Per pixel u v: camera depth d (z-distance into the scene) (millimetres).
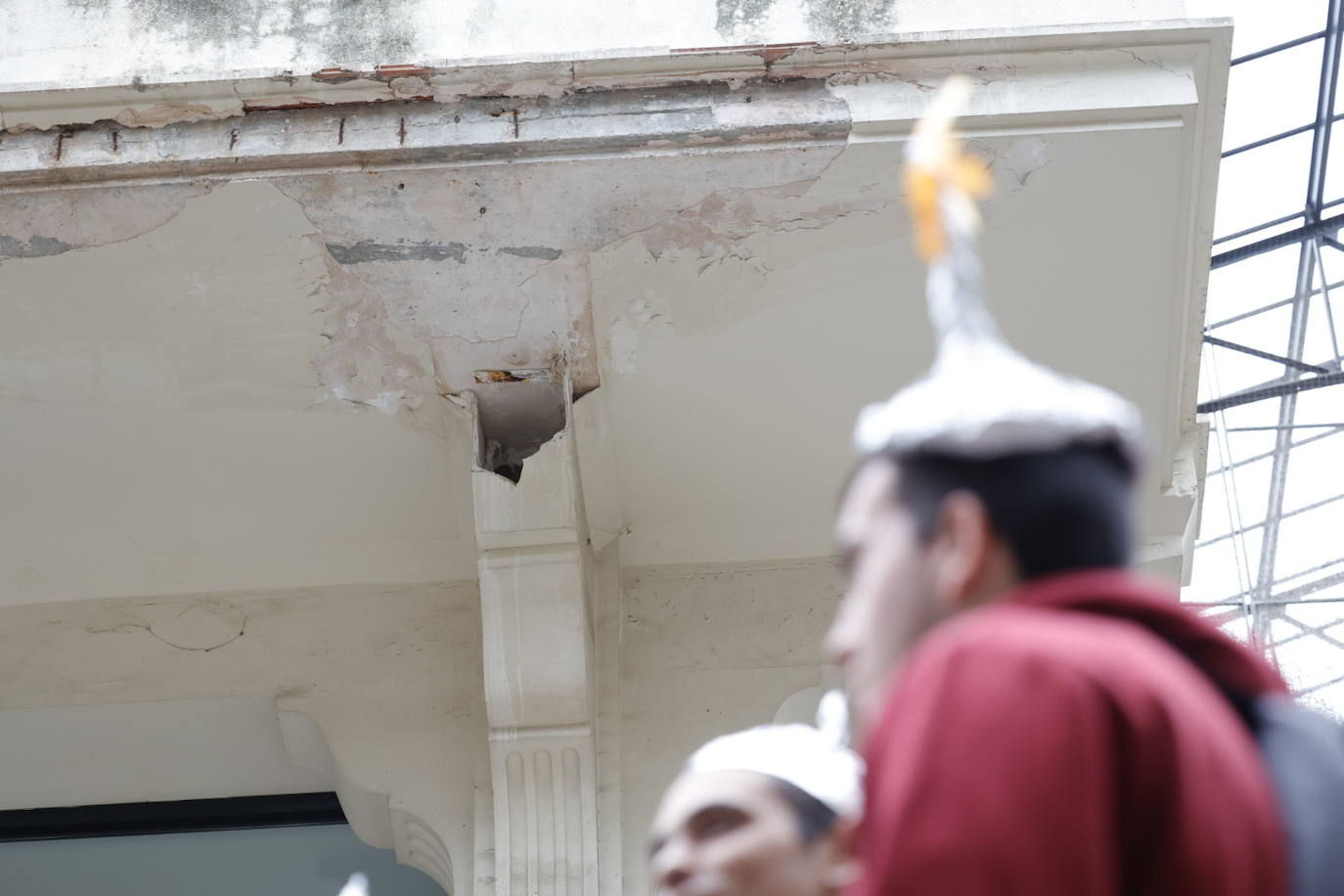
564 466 6242
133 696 6945
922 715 1206
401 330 6219
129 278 5988
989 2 5688
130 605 7102
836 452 6660
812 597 6914
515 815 6250
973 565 1385
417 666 6945
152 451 6668
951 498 1404
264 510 6930
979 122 5566
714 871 1743
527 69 5633
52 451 6648
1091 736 1170
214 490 6848
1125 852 1200
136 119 5719
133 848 7422
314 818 7383
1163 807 1199
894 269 6012
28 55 5859
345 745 6758
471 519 6906
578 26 5789
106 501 6867
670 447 6664
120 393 6410
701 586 6969
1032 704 1177
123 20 5910
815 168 5652
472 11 5840
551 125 5625
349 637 7020
